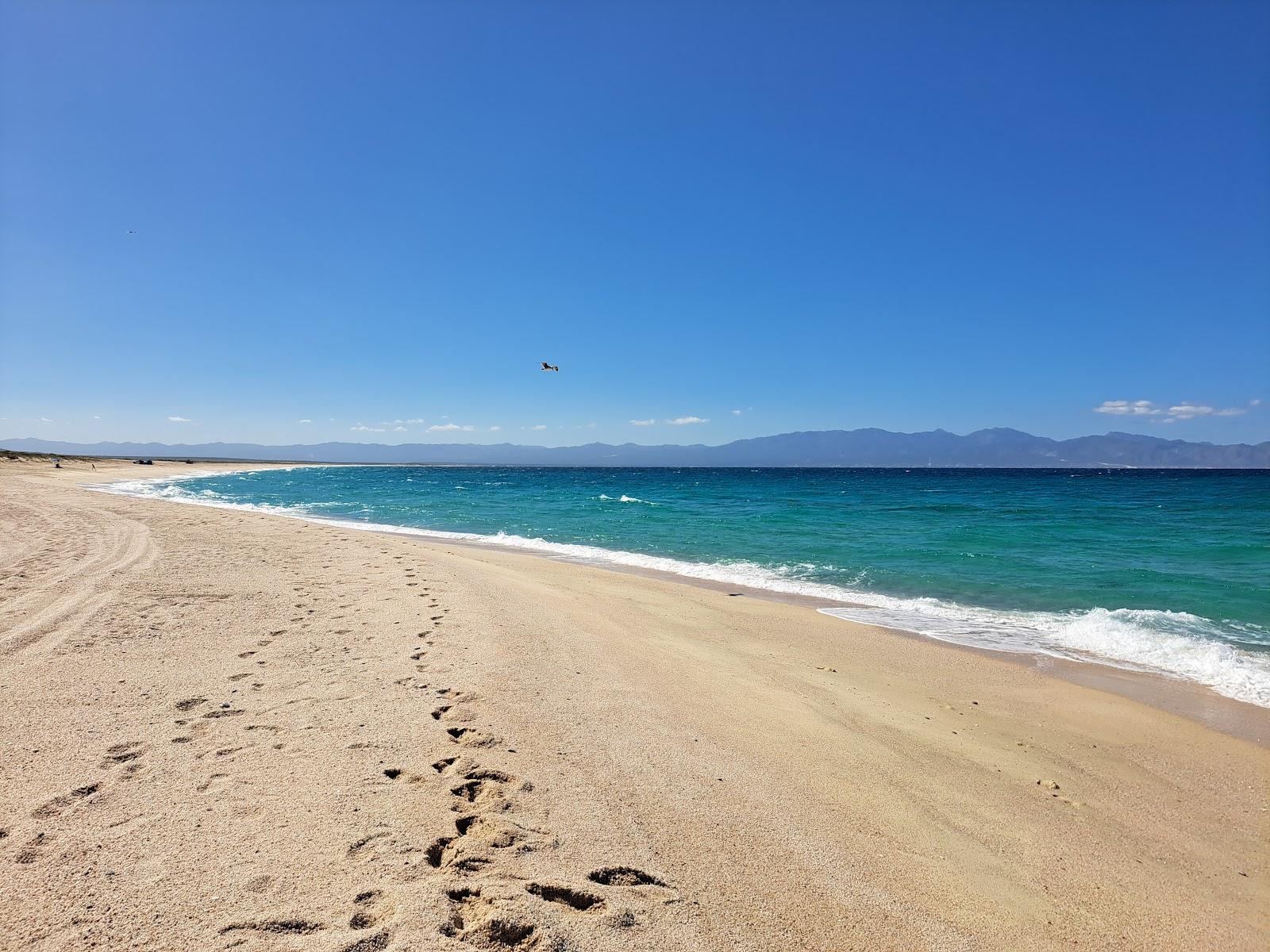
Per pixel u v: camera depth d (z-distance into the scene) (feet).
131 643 22.18
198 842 10.74
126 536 48.57
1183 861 12.82
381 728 15.84
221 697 17.56
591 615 30.45
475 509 108.88
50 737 14.71
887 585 43.34
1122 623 32.30
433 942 8.55
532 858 10.87
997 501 129.18
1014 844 12.92
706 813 12.95
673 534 72.18
